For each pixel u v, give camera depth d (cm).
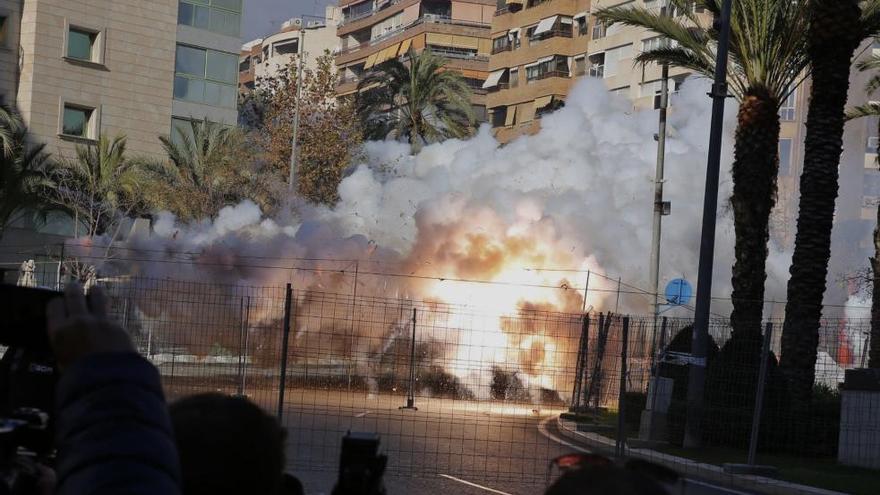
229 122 5509
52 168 4456
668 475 243
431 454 1542
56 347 142
